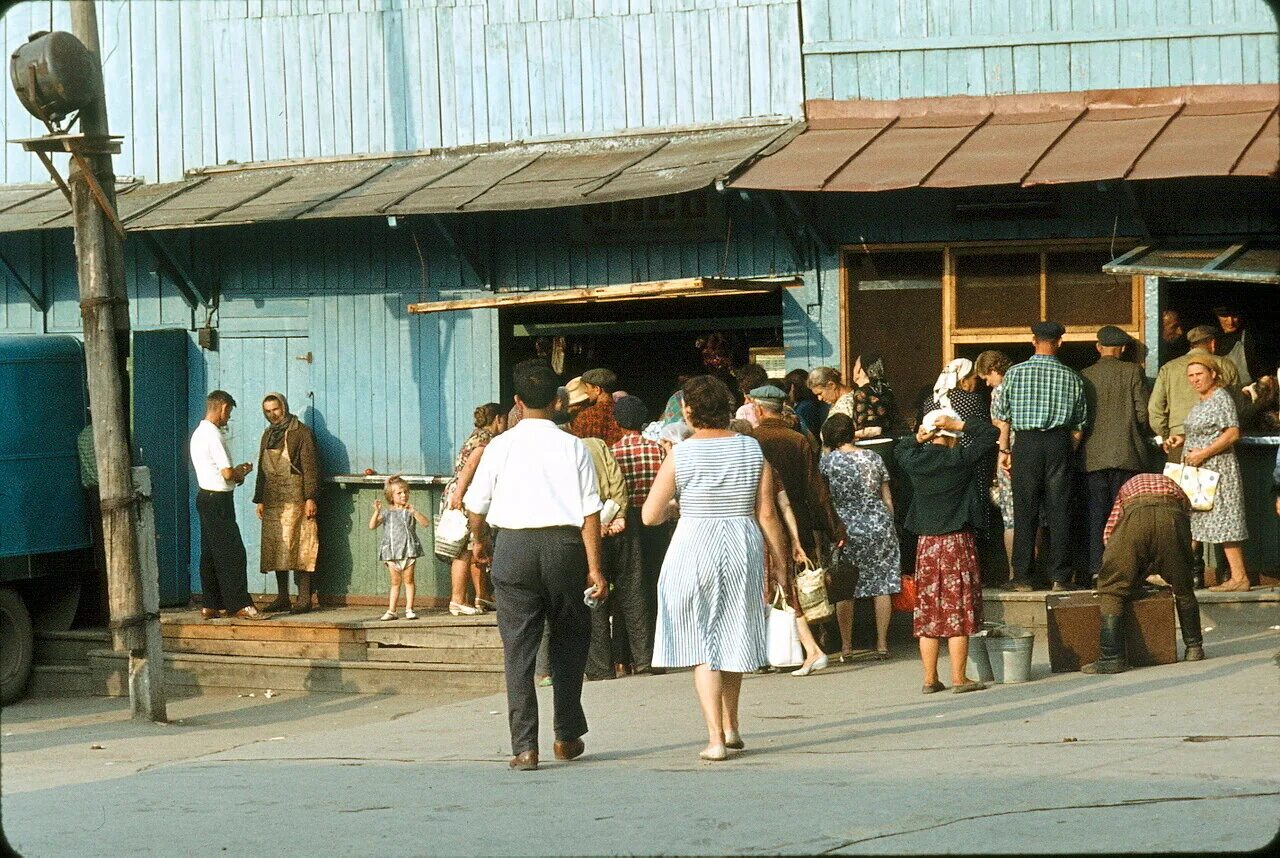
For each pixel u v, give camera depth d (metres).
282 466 15.74
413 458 15.91
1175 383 13.30
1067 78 14.30
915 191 14.30
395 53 16.17
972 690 10.98
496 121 15.89
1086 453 13.37
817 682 11.83
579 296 14.25
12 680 15.45
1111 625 11.26
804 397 14.36
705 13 15.19
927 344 14.41
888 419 13.78
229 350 16.50
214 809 8.02
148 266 16.78
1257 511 13.51
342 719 13.50
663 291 13.80
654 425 13.48
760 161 13.90
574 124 15.63
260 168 16.58
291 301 16.30
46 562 15.76
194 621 15.41
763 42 15.01
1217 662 11.33
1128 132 13.55
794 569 11.89
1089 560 13.51
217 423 15.47
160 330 16.50
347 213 14.51
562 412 10.41
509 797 7.90
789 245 14.59
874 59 14.73
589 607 9.16
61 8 17.31
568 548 8.86
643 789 7.93
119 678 15.55
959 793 7.36
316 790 8.47
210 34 16.75
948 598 10.97
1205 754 8.17
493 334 15.65
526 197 14.14
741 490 8.84
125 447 13.12
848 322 14.51
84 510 16.17
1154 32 14.06
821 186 13.11
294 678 14.91
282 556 15.69
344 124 16.34
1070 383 13.11
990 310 14.29
